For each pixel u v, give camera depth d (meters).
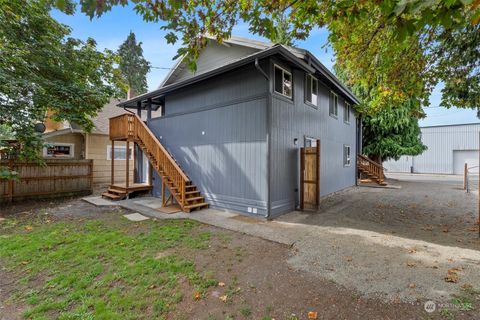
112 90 9.91
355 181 13.63
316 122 9.25
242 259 3.97
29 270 3.62
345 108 12.57
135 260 3.91
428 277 3.28
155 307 2.75
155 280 3.31
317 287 3.10
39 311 2.72
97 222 6.09
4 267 3.72
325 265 3.72
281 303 2.80
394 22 2.12
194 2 2.84
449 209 7.30
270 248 4.45
